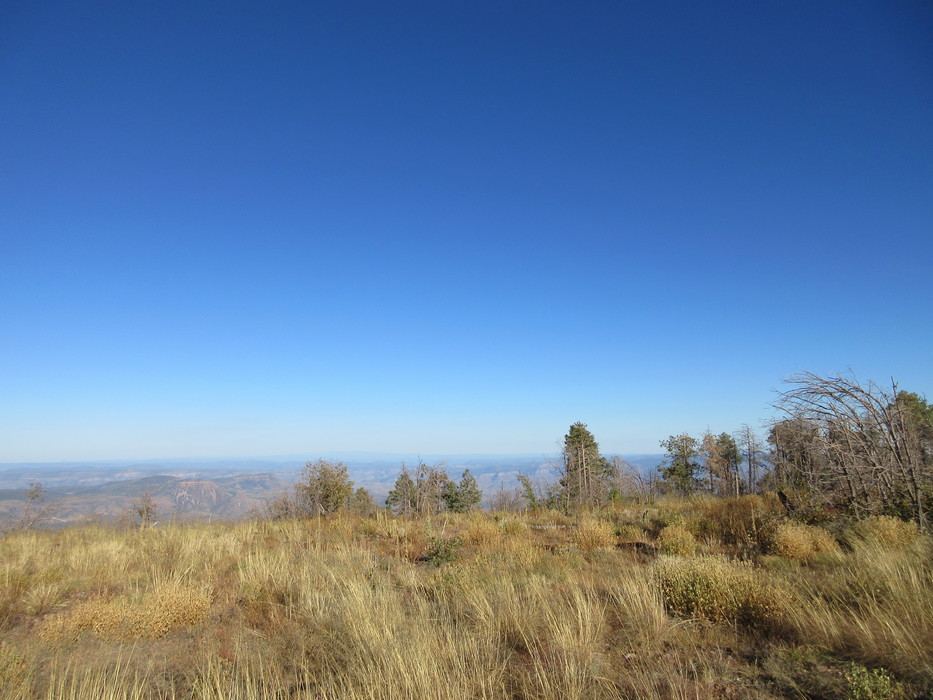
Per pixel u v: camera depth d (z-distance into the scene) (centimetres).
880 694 371
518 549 993
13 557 948
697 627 562
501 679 428
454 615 620
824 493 1181
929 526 914
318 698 431
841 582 637
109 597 701
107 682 453
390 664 446
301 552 983
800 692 398
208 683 434
